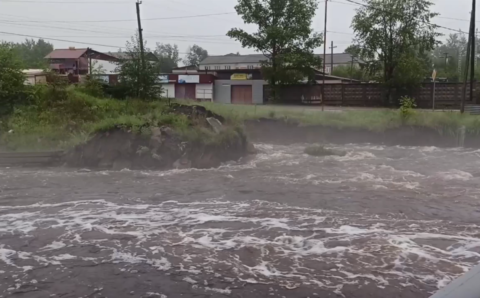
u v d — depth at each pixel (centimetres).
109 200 1227
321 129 2425
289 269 750
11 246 870
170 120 1900
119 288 689
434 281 700
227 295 660
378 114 2591
